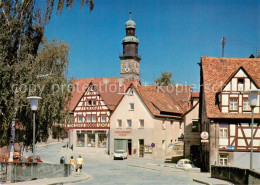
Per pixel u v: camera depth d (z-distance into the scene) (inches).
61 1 1073.5
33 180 978.7
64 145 2957.7
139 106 2185.0
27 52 1071.0
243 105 1421.0
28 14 1087.6
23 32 1075.9
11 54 1043.3
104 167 1598.2
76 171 1300.4
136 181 1036.5
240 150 1406.3
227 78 1512.1
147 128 2146.9
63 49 1296.8
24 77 991.0
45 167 1059.9
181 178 1144.2
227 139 1413.6
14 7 1067.3
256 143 1403.8
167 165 1678.2
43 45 1291.8
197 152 1818.4
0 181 1021.2
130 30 4761.3
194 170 1455.5
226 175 987.3
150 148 2130.9
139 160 2001.7
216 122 1419.8
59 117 1180.5
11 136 1095.0
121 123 2239.2
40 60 1244.5
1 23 1010.7
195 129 1825.8
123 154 2043.6
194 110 1838.1
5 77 946.1
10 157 1095.6
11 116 981.8
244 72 1430.9
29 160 1475.1
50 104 1109.1
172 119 2412.6
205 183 959.6
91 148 2395.4
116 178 1140.5
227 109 1427.2
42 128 1144.2
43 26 1104.8
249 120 1408.7
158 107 2240.4
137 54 4795.8
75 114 2485.2
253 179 721.6
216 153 1412.4
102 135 2368.4
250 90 781.3
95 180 1074.1
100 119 2385.6
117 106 2262.6
